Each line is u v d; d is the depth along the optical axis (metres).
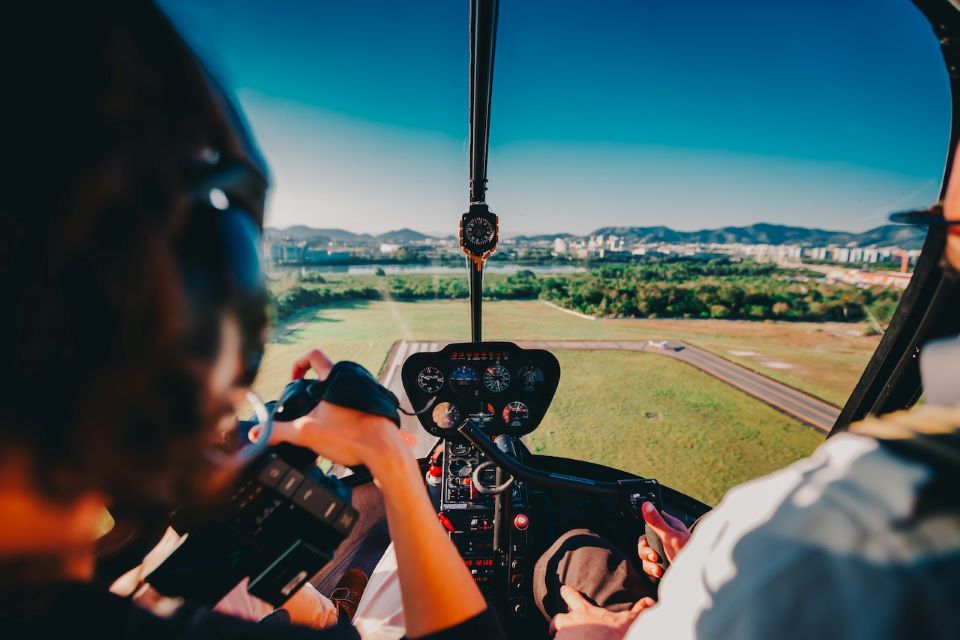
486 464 1.96
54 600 0.37
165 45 0.32
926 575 0.41
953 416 0.47
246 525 0.72
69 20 0.26
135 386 0.27
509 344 2.34
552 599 1.50
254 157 0.43
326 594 2.29
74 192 0.24
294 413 0.73
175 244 0.29
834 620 0.43
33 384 0.25
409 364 2.35
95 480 0.30
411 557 0.62
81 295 0.25
